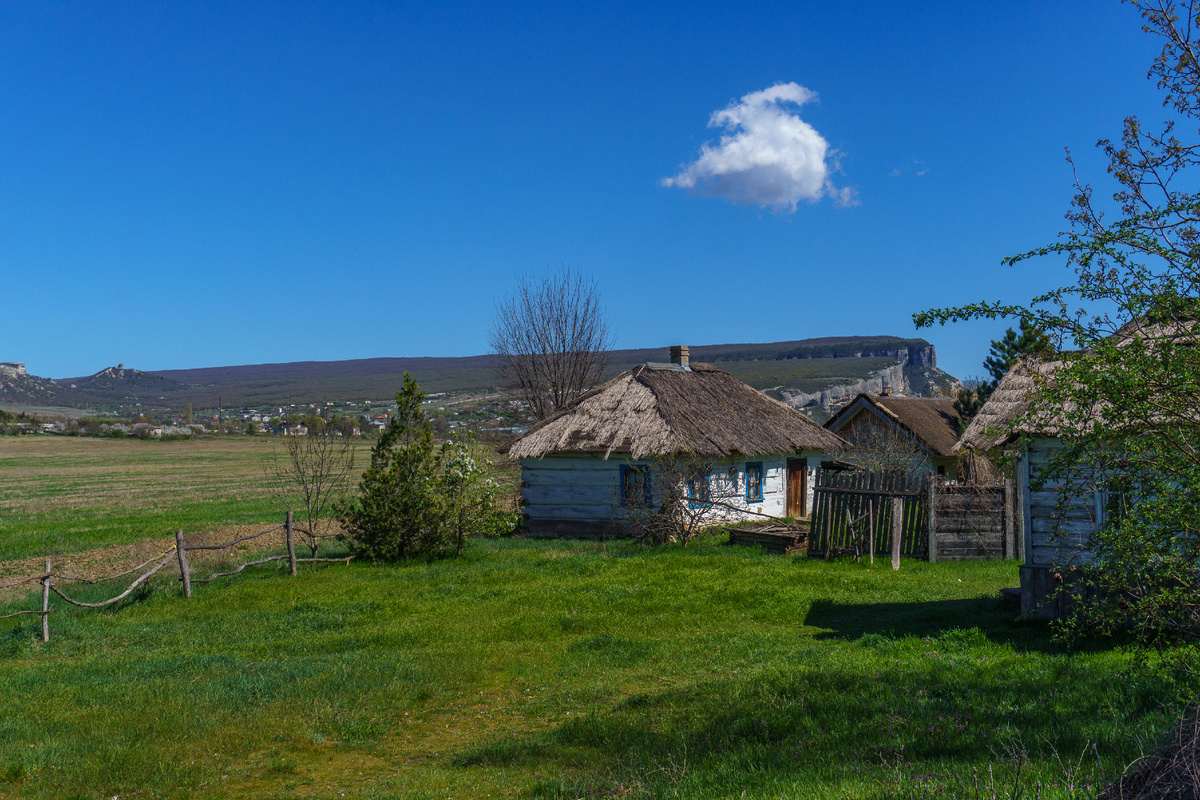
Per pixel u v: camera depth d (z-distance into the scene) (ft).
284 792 22.85
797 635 38.88
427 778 23.00
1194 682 21.72
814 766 20.66
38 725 28.25
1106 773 17.46
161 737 26.86
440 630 41.98
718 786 19.62
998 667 29.71
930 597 45.93
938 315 20.13
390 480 66.54
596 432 83.15
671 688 31.04
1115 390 17.22
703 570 56.54
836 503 62.44
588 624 42.50
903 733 22.86
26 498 148.25
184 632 44.86
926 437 105.40
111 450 294.46
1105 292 18.02
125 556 78.07
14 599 55.67
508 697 31.81
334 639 41.52
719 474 82.17
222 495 150.51
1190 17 18.07
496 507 75.05
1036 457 38.91
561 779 21.40
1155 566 17.80
